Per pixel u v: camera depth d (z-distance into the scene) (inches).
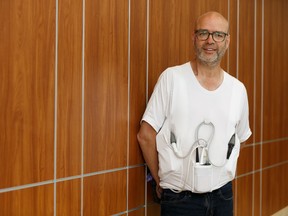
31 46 90.2
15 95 87.2
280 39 200.7
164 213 111.3
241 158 171.6
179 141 104.8
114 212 113.7
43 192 94.1
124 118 115.8
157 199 121.7
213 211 108.3
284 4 203.9
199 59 105.0
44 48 93.0
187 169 104.2
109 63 110.2
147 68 122.6
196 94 105.1
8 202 86.8
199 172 102.2
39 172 93.0
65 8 97.5
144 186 124.0
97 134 107.6
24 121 89.4
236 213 169.2
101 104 108.4
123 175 116.4
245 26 171.6
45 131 94.0
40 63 92.3
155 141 110.1
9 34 85.6
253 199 181.8
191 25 139.3
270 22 191.3
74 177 101.7
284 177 209.2
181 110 104.7
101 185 109.4
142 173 123.2
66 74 98.4
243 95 113.2
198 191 103.7
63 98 98.0
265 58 187.5
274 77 195.6
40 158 93.1
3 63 84.7
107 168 111.1
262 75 185.2
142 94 121.6
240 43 168.2
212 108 105.5
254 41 178.7
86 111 104.2
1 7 83.9
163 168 107.7
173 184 107.5
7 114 85.9
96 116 107.1
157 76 126.3
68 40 98.6
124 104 115.6
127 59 115.9
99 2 106.5
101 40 107.5
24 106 89.2
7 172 86.4
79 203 103.2
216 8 152.0
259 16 182.2
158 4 125.6
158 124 109.2
